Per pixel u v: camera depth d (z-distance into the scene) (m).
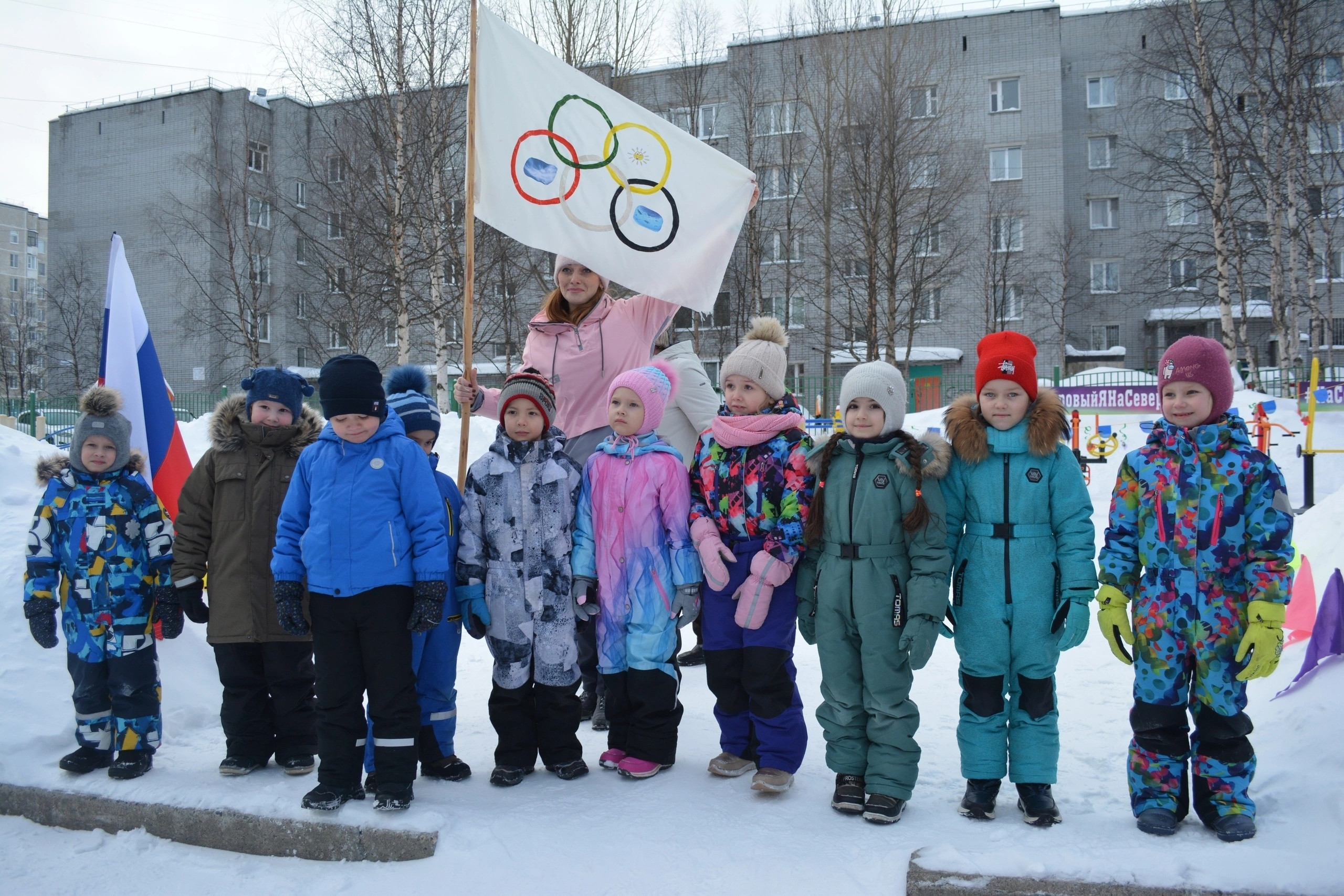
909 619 2.90
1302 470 12.23
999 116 30.03
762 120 28.34
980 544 3.01
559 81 4.17
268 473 3.52
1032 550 2.97
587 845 2.74
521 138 4.11
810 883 2.51
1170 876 2.36
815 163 27.42
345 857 2.84
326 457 3.22
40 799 3.26
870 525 3.02
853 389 3.11
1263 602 2.72
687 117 28.39
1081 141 31.52
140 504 3.55
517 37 4.14
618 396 3.42
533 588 3.32
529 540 3.34
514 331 26.20
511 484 3.37
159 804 3.09
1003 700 2.97
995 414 3.04
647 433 3.47
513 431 3.38
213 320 32.06
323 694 3.06
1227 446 2.87
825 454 3.16
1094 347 31.72
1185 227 30.00
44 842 3.11
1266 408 13.76
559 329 4.17
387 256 20.61
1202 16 20.31
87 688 3.40
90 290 35.53
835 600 3.05
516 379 3.40
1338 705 3.22
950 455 3.07
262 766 3.49
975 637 2.98
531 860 2.66
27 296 65.38
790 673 3.24
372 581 3.06
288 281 32.44
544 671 3.30
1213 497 2.84
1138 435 13.37
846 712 3.04
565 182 4.13
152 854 2.97
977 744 2.95
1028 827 2.83
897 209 23.28
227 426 3.54
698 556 3.33
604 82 21.36
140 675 3.44
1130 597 2.99
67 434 5.23
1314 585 4.21
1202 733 2.84
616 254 4.13
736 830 2.83
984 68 30.08
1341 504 4.85
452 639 3.45
